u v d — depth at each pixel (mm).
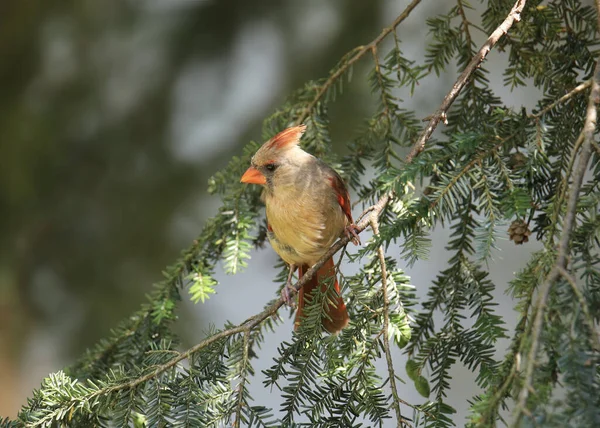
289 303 5578
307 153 6242
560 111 5402
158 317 6230
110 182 10781
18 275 10641
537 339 3600
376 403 4758
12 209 10555
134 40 10625
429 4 9664
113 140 10750
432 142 5656
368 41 9641
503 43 5812
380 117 6340
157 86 10672
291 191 6086
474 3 11055
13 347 10602
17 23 10430
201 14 10391
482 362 5121
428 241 4887
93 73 10656
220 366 5062
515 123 5098
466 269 5355
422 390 5160
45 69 10633
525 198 4641
